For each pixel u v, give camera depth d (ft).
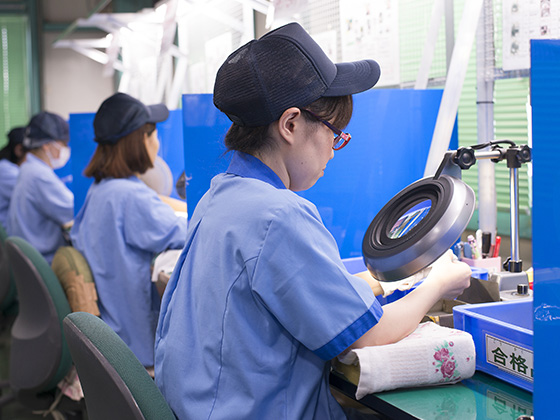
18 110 22.03
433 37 6.24
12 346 7.47
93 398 3.93
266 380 3.63
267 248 3.56
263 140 3.90
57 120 11.93
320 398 3.89
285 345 3.70
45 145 11.72
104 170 8.27
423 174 6.24
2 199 13.91
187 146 5.92
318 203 5.83
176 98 10.52
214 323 3.73
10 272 9.93
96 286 8.02
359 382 3.67
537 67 2.81
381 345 3.79
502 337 3.83
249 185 3.84
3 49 21.80
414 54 6.83
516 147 4.44
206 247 3.89
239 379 3.64
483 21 6.08
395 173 6.12
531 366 3.63
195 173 5.92
